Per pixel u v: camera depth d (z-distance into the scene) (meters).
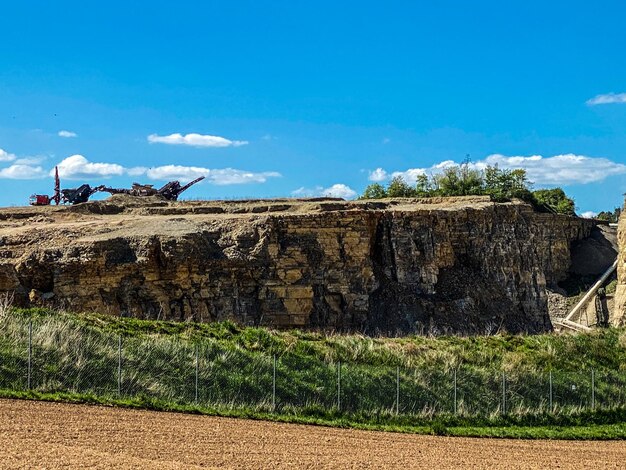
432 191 142.38
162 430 35.38
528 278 102.56
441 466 33.69
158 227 81.38
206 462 31.03
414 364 49.56
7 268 67.50
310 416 42.06
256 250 80.38
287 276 80.31
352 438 37.97
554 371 52.78
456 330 85.81
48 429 33.50
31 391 38.88
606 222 150.50
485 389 48.38
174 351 45.16
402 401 45.75
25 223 91.81
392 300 85.31
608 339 60.31
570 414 47.38
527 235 105.50
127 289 74.62
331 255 83.44
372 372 47.25
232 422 38.69
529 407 47.47
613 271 132.38
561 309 126.06
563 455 38.28
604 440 43.38
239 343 48.88
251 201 106.69
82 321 47.56
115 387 41.16
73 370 41.41
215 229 81.81
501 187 145.12
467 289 92.88
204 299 76.88
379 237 90.94
